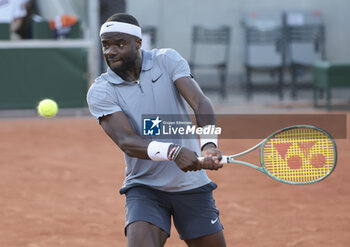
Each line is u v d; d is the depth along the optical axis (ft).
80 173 91.20
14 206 72.95
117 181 86.28
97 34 155.53
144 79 36.55
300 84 188.24
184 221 38.45
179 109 37.65
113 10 161.68
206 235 38.32
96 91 36.60
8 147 111.55
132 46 35.40
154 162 37.29
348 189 80.53
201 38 175.01
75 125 136.15
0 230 63.16
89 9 153.89
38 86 143.02
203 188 38.06
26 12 152.87
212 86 185.37
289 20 184.34
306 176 38.52
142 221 35.94
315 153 38.40
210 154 34.53
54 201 75.41
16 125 136.26
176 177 37.24
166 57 37.09
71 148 111.14
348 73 153.07
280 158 38.47
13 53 140.67
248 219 66.95
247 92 172.04
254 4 186.80
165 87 36.83
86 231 62.95
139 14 183.32
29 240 59.98
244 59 182.39
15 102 142.31
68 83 145.07
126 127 35.91
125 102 36.76
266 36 176.96
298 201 74.79
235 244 58.49
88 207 72.49
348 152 105.50
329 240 59.57
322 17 188.75
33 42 141.49
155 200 37.58
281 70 173.37
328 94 153.79
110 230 63.31
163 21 184.34
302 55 180.34
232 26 186.39
